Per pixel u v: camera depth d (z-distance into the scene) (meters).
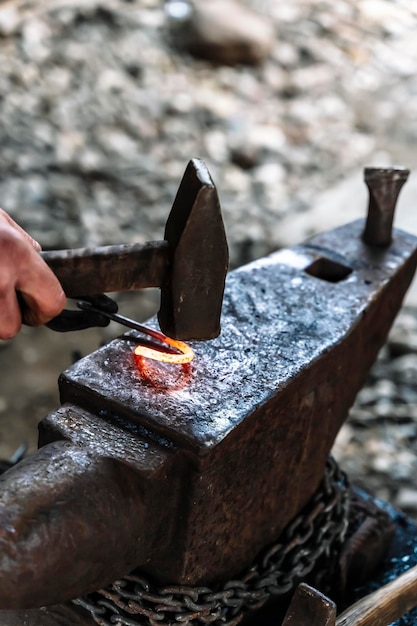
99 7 3.71
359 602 1.06
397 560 1.28
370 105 3.29
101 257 0.94
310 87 3.40
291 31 3.73
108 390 1.01
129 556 0.98
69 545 0.93
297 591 0.99
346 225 1.30
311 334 1.11
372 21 3.82
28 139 2.98
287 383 1.04
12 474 0.95
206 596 1.04
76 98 3.23
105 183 2.82
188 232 0.93
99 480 0.96
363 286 1.19
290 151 3.04
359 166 2.96
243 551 1.08
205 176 0.92
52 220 2.61
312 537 1.16
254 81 3.44
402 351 2.13
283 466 1.09
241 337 1.09
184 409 1.00
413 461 1.85
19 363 2.12
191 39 3.53
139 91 3.30
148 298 2.33
